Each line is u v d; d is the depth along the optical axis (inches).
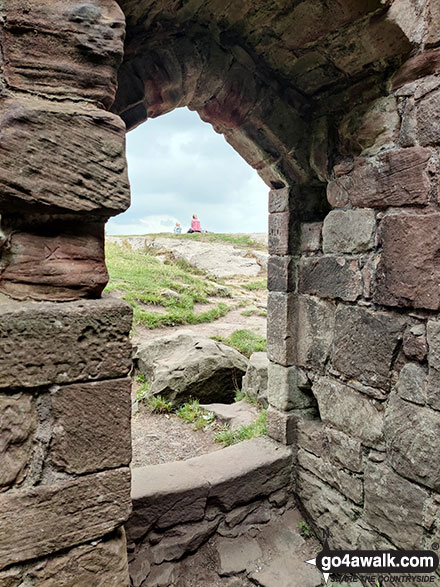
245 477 78.2
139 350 169.5
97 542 36.9
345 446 71.8
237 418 120.2
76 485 35.5
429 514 56.3
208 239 552.4
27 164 32.3
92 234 37.5
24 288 34.8
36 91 33.8
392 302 61.6
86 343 35.4
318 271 78.2
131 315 37.5
